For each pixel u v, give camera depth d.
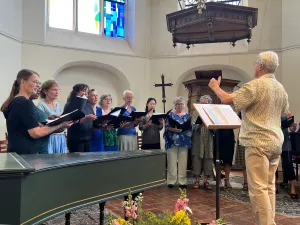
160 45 8.59
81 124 3.83
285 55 7.70
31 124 2.41
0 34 6.18
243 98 2.61
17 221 1.62
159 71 8.60
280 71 7.81
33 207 1.77
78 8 7.96
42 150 2.96
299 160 5.89
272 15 7.87
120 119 4.21
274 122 2.67
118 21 8.62
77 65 7.88
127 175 2.66
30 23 7.00
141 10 8.55
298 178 6.34
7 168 1.63
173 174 5.56
